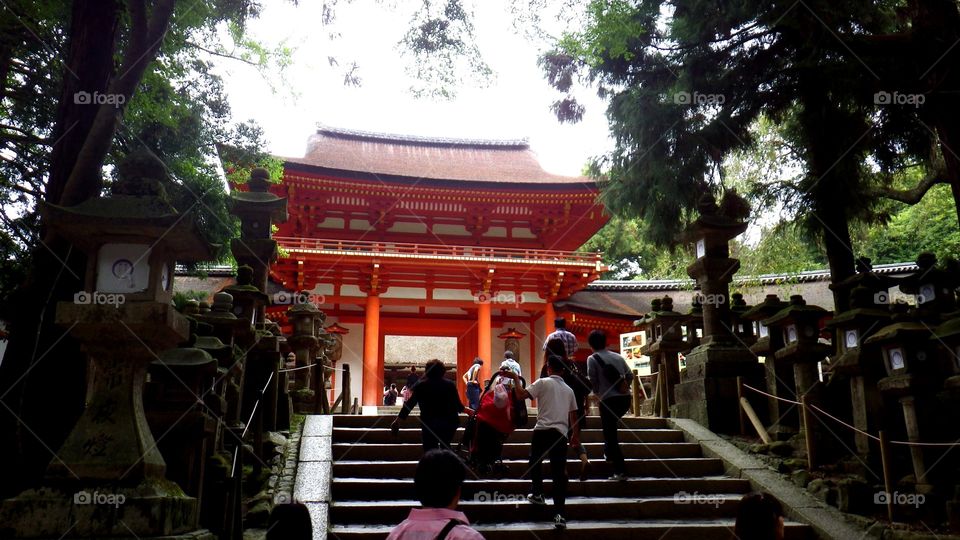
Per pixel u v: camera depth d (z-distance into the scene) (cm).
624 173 1566
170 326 495
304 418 1062
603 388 878
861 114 1294
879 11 1305
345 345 3086
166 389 587
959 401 784
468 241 3269
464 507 759
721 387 1108
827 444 934
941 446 780
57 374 723
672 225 1530
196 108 1414
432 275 3031
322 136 3728
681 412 1176
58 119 823
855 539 727
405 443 984
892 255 3167
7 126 1253
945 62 960
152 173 536
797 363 981
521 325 3281
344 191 3019
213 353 671
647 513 786
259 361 945
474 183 3019
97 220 491
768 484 860
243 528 687
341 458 919
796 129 1479
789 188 1522
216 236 1410
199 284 2848
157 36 771
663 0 1348
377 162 3397
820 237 1473
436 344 4262
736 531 338
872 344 851
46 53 1194
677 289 3328
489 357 2959
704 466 947
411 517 323
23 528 448
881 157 1390
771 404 1054
